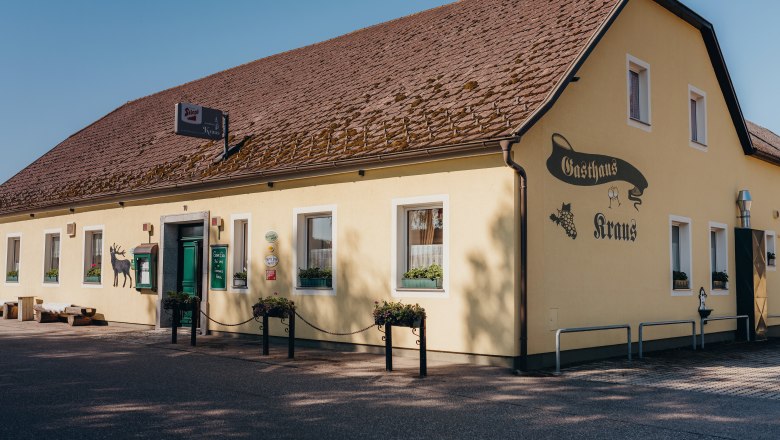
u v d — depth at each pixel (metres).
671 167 15.77
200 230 17.73
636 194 14.46
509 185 11.56
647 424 7.82
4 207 23.38
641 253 14.47
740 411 8.54
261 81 22.09
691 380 10.80
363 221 13.63
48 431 7.21
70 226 20.98
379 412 8.27
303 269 14.85
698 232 16.59
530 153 11.87
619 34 14.34
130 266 18.89
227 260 16.34
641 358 13.32
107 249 19.69
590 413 8.33
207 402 8.73
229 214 16.34
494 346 11.66
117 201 19.19
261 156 16.09
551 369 11.66
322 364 11.95
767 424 7.88
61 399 8.85
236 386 9.84
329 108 16.86
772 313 19.70
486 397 9.22
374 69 17.89
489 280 11.74
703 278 16.66
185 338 15.97
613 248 13.65
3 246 24.17
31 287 22.58
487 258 11.79
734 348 15.81
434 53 16.75
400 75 16.53
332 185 14.21
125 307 19.06
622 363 12.64
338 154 13.93
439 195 12.48
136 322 18.70
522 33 15.16
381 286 13.27
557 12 15.28
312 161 14.24
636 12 14.97
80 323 19.31
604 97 13.75
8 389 9.52
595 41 12.85
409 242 13.18
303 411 8.28
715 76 17.92
